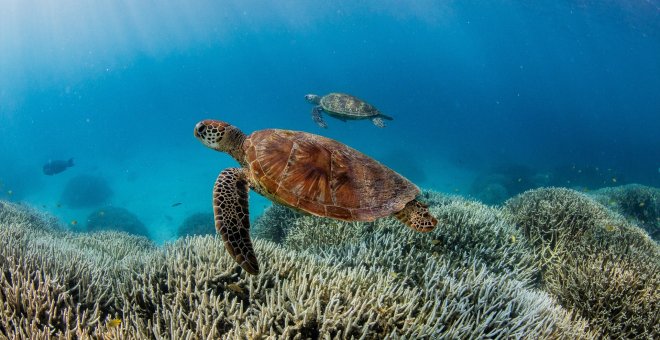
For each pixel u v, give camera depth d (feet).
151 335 4.50
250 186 5.17
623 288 6.27
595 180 39.55
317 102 16.96
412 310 4.67
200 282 5.10
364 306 4.43
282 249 6.50
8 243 6.12
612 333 6.01
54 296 4.85
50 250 6.41
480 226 7.89
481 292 5.38
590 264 6.97
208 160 51.01
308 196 4.71
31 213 14.44
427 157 52.85
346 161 5.10
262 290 5.07
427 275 5.84
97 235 13.58
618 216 10.60
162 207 31.65
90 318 4.64
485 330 4.78
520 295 5.58
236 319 4.54
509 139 81.51
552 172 42.52
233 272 5.42
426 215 5.03
